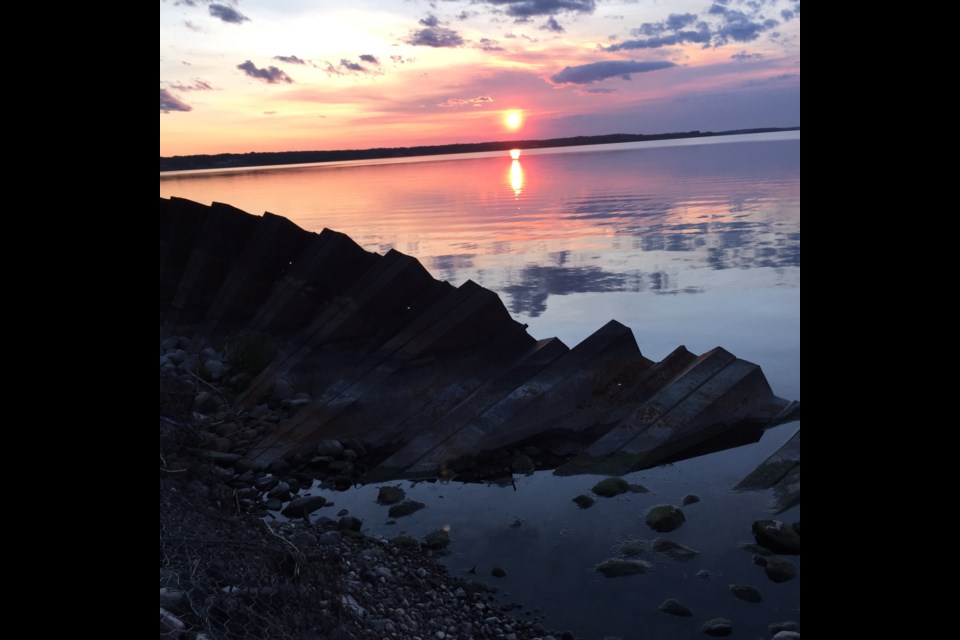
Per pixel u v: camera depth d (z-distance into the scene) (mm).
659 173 55062
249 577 3686
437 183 63219
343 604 4129
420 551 5637
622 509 6281
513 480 7031
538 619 4688
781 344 11109
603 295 14758
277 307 11359
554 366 8250
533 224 27062
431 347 8797
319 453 7645
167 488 4398
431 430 7719
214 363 10352
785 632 4379
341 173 108688
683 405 7648
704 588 5016
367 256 11688
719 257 18016
